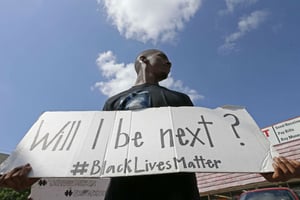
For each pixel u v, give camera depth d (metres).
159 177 1.10
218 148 1.05
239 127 1.17
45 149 1.11
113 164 1.01
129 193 1.08
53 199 3.96
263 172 0.96
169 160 0.99
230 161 1.00
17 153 1.09
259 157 1.02
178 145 1.06
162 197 1.05
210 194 9.98
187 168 0.96
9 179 0.96
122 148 1.07
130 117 1.23
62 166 1.02
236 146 1.06
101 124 1.22
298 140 8.63
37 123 1.26
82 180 4.00
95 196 3.88
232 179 9.55
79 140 1.14
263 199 4.66
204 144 1.07
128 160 1.01
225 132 1.13
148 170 0.97
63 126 1.23
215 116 1.22
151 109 1.25
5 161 1.06
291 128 8.96
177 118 1.20
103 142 1.12
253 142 1.09
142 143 1.09
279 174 0.93
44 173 0.99
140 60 1.59
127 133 1.15
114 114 1.26
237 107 1.28
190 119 1.20
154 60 1.54
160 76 1.53
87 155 1.06
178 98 1.40
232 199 9.29
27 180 0.99
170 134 1.12
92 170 1.00
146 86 1.44
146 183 1.09
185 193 1.08
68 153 1.08
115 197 1.09
